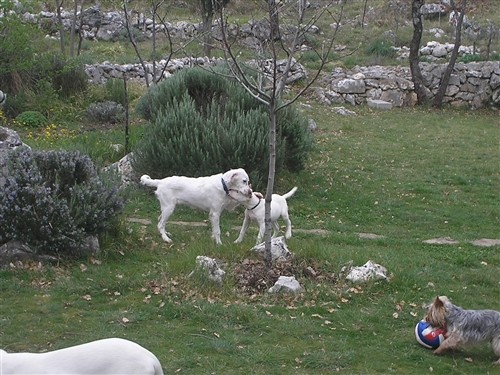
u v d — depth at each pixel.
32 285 8.54
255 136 14.21
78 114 19.70
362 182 15.76
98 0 31.92
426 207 14.23
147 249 10.31
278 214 10.69
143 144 14.28
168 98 16.11
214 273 8.55
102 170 11.05
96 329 7.39
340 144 19.23
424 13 35.03
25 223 9.23
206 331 7.44
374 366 6.88
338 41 31.69
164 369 6.55
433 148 19.59
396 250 11.16
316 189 14.94
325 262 9.23
